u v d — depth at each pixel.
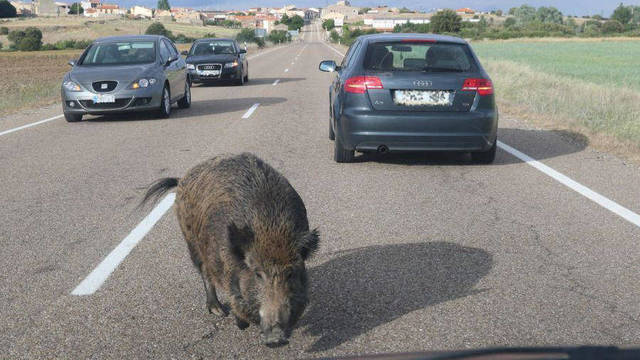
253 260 2.47
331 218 5.11
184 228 3.28
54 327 3.22
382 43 6.88
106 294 3.63
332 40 107.12
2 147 8.62
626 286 3.68
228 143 8.65
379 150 6.76
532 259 4.14
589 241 4.51
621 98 12.88
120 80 10.97
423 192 5.95
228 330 3.17
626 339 3.01
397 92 6.61
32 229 4.91
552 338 3.03
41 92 16.34
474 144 6.67
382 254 4.25
